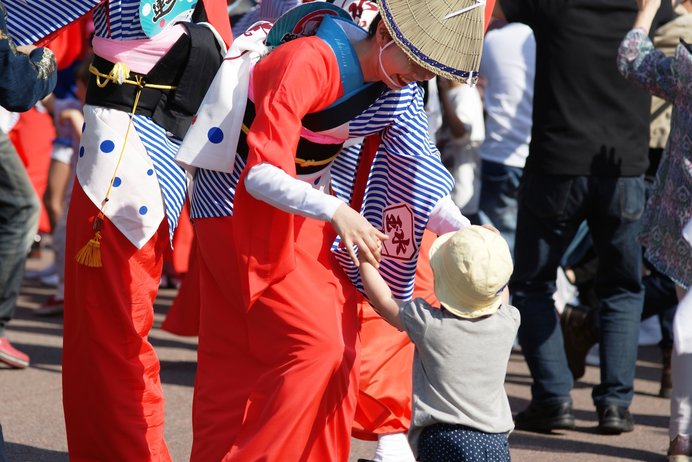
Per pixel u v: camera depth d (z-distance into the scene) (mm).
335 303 8984
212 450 9141
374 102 8992
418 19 8375
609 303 13773
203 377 9359
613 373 13617
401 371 10727
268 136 8305
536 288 13719
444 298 8688
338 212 8250
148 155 10367
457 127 18625
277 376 8742
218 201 9172
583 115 13195
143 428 10414
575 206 13406
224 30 11148
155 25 10219
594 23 13117
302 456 8680
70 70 22172
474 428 8586
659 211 12562
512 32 17906
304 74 8422
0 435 9367
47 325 19625
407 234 9633
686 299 11852
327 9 8906
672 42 14750
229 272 9117
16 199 15508
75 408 10570
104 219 10266
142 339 10469
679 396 12016
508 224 18125
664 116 15680
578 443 13211
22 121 24141
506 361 8805
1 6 9031
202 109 9102
